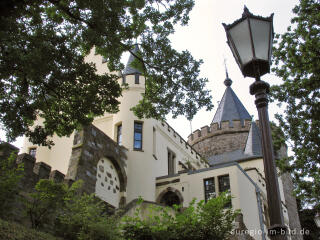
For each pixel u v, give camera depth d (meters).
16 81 12.94
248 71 7.69
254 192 25.91
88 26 12.95
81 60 13.06
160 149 28.41
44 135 13.28
